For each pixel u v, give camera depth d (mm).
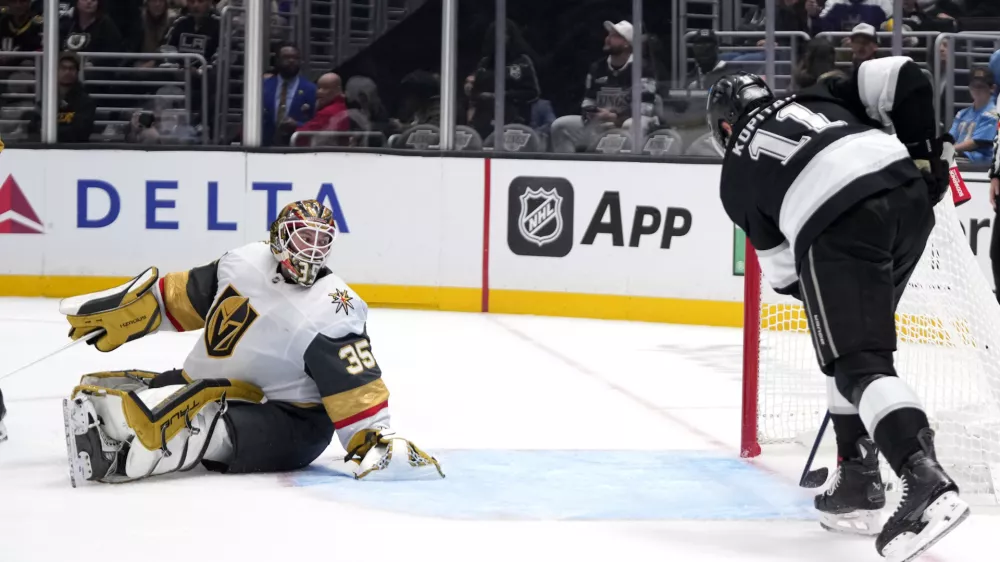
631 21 17234
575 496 6930
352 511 6445
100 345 7438
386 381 11273
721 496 6996
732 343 14297
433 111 17922
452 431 8984
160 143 18281
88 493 6699
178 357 12352
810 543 5988
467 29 17516
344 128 17938
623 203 16328
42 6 18484
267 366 7152
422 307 17078
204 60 18328
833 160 5645
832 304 5590
